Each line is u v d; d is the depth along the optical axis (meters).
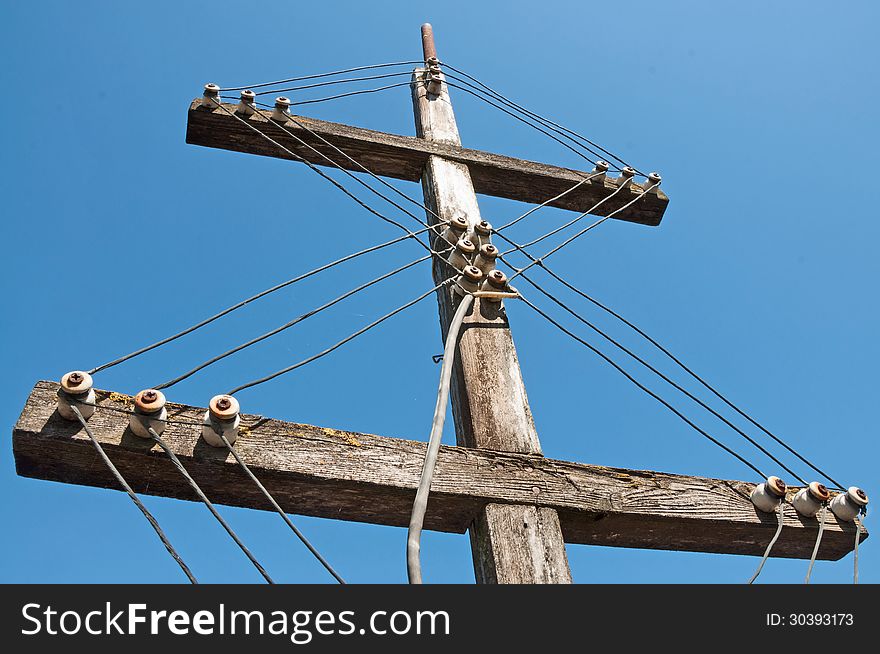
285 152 4.76
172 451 2.62
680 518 3.12
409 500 2.86
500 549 2.78
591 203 5.19
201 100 4.65
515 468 3.02
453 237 4.10
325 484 2.78
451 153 4.88
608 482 3.12
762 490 3.29
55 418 2.62
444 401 2.93
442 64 5.83
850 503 3.34
